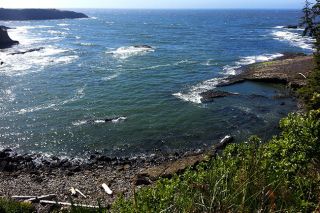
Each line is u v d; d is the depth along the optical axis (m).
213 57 56.22
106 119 27.91
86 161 21.80
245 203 4.95
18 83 38.59
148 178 18.36
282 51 62.38
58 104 31.56
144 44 74.81
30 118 28.16
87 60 54.03
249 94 34.78
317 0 12.48
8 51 63.78
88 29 123.94
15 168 20.92
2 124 26.92
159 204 5.93
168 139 24.62
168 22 169.38
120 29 121.44
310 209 5.61
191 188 5.66
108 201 16.95
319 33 12.83
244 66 47.78
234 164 6.38
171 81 40.09
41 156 22.45
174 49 66.19
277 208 5.05
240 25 142.75
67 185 18.84
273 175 5.80
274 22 169.62
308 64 43.09
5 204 15.38
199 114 29.12
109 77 41.97
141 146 23.66
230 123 27.17
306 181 6.27
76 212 6.71
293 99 32.81
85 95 34.41
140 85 38.25
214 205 4.96
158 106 31.14
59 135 25.23
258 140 7.69
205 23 159.50
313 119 8.23
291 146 7.44
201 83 39.06
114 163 21.39
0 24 158.38
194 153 22.39
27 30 121.25
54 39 88.50
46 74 43.34
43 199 17.27
